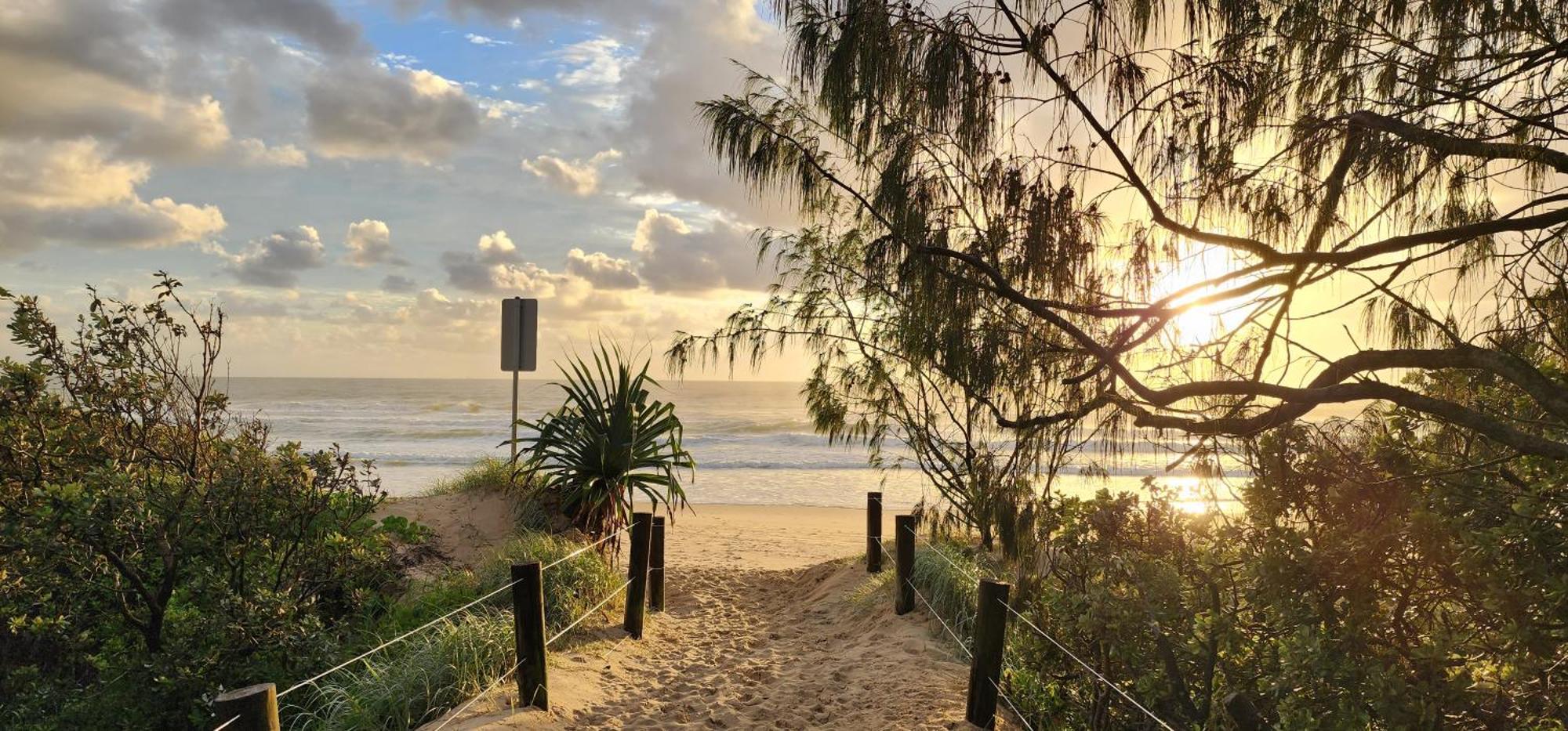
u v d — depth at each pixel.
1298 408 2.72
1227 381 2.79
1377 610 3.45
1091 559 4.55
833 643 7.35
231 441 6.79
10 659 6.26
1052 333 3.33
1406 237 2.56
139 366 6.65
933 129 3.05
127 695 5.66
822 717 5.41
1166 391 2.78
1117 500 4.62
